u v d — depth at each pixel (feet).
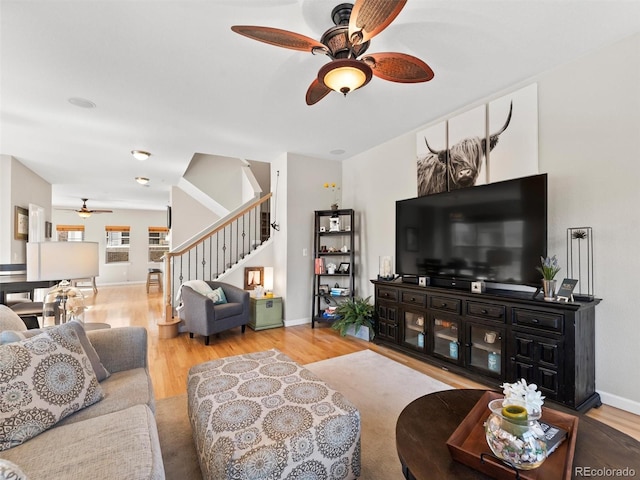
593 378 7.45
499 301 8.24
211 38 6.77
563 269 8.07
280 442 4.27
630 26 6.65
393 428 6.63
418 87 9.03
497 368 8.43
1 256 14.85
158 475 3.52
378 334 12.09
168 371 9.78
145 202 29.66
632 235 7.03
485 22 6.45
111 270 32.40
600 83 7.45
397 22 6.41
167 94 9.24
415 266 11.09
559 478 3.16
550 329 7.23
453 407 4.79
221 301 13.79
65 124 11.39
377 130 12.27
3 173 14.97
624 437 3.88
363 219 15.05
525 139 8.75
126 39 6.77
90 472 3.39
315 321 15.06
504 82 8.84
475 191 9.25
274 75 8.25
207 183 20.83
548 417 4.17
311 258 15.90
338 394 5.48
